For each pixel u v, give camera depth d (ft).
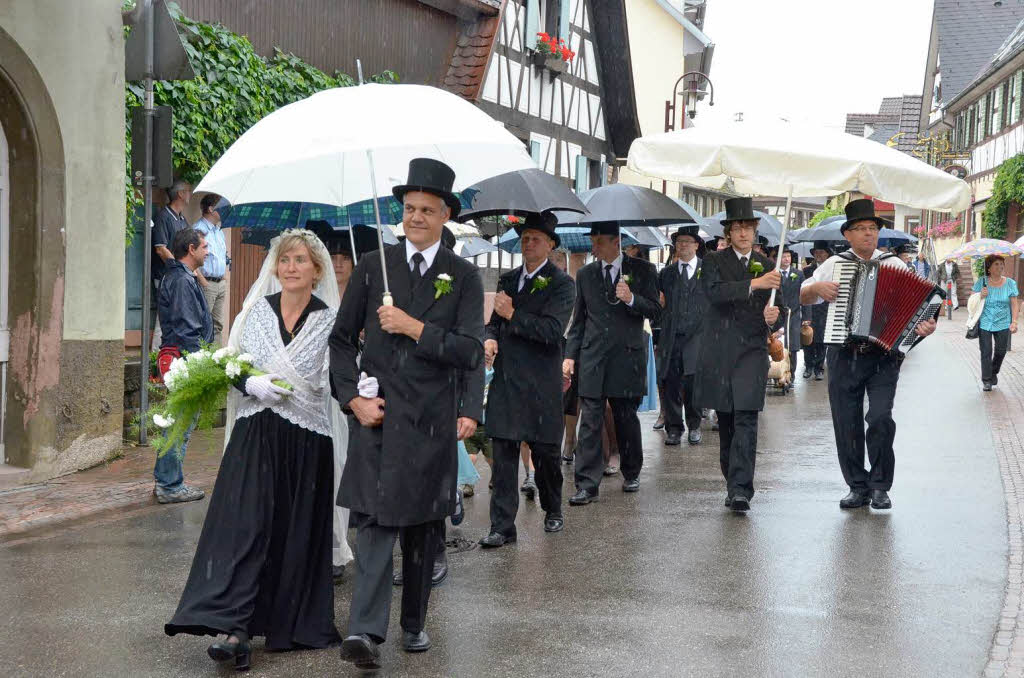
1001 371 61.62
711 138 25.49
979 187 142.51
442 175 15.85
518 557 21.85
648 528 24.45
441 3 63.57
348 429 19.11
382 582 15.34
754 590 19.39
